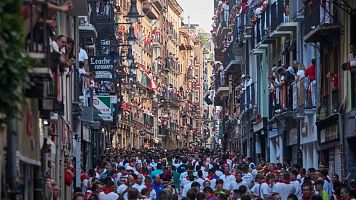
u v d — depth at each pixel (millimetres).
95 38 47188
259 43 54188
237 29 69812
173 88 149250
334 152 35469
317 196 22453
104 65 45562
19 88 12203
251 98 61281
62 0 27000
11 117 11969
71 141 36125
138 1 111625
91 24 44750
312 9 36375
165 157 57719
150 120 121875
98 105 47781
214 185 30891
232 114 82438
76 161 40719
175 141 153375
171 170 37969
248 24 63594
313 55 40094
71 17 36031
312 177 29062
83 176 34656
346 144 33062
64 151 31844
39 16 15609
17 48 11562
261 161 42906
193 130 178875
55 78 20781
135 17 42719
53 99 20047
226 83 88438
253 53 58000
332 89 34688
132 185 28328
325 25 34000
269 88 50188
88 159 49844
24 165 18047
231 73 77812
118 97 58438
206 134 187000
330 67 36000
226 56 82062
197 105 189625
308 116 40688
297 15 41688
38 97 16812
